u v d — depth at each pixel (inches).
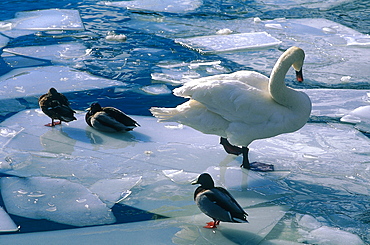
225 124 250.2
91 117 303.1
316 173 252.1
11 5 608.7
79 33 506.6
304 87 374.6
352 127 308.5
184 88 254.4
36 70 407.8
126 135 299.0
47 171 250.2
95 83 382.9
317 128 307.4
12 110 332.8
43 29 515.8
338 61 430.3
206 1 634.8
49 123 313.1
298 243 191.9
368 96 356.2
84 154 270.8
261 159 268.8
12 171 249.4
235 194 231.1
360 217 211.2
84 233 198.7
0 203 220.8
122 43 479.5
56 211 215.0
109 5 614.9
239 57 442.0
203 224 205.2
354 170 254.1
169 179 244.5
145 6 609.0
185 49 464.4
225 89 245.0
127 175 247.9
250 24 542.0
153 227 202.7
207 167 258.5
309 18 562.6
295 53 237.1
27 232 199.6
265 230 200.7
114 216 211.6
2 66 416.8
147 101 352.2
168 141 291.3
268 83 254.8
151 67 417.7
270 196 229.3
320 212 215.2
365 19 555.5
